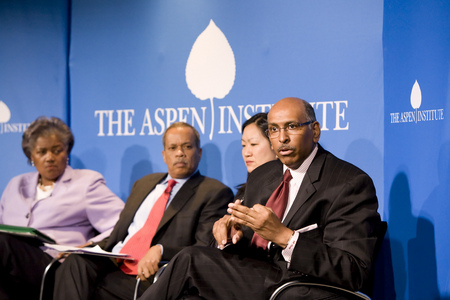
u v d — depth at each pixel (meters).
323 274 3.00
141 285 4.05
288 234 3.10
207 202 4.32
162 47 5.32
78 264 3.98
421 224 3.82
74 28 5.66
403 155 4.09
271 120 3.46
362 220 3.16
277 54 4.86
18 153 5.82
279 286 3.08
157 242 4.26
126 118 5.45
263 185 3.69
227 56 5.06
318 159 3.48
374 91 4.49
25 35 5.82
